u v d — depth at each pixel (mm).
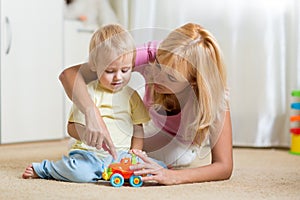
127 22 2510
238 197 1024
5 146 2246
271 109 2182
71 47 2619
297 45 2105
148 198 989
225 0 2217
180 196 1014
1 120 2326
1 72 2320
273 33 2170
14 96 2373
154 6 2381
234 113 2217
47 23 2486
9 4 2334
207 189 1102
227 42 2215
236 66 2207
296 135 1974
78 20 2668
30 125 2439
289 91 2170
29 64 2424
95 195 1018
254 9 2176
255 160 1743
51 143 2408
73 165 1175
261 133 2189
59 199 980
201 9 2271
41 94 2479
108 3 2703
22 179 1225
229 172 1235
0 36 2311
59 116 2562
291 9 2146
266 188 1146
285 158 1816
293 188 1154
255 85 2188
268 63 2170
